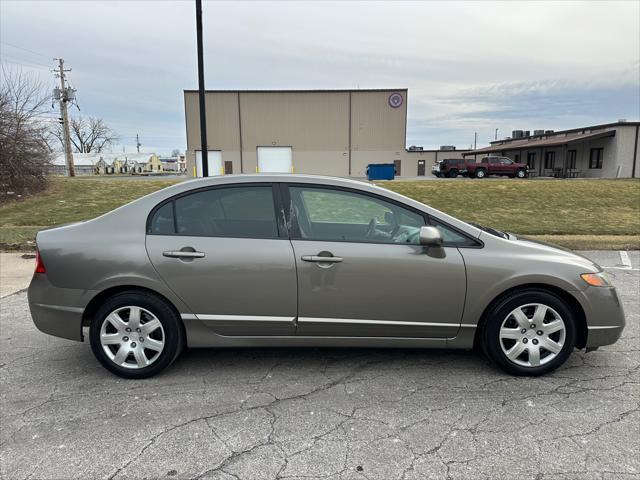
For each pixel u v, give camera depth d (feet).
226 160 159.02
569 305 11.85
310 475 8.08
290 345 11.88
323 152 160.25
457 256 11.50
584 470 8.19
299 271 11.38
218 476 8.07
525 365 11.81
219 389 11.27
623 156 108.88
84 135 290.15
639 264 27.07
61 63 126.00
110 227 11.75
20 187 58.65
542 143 132.26
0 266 25.95
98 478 8.01
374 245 11.55
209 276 11.41
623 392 11.09
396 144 160.35
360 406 10.44
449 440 9.12
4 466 8.32
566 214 51.67
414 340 11.82
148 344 11.67
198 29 35.24
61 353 13.62
